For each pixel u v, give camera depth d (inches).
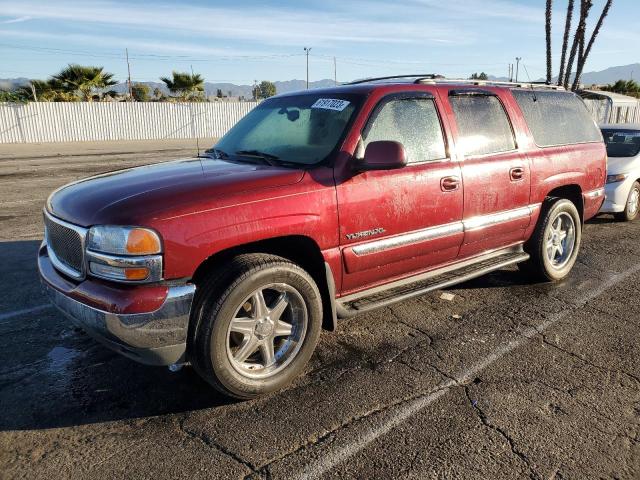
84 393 128.3
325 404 124.6
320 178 133.0
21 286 198.8
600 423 118.3
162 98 1604.3
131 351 113.0
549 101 207.2
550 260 208.4
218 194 118.5
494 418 119.6
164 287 110.5
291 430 114.4
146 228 108.4
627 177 327.6
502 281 215.0
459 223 165.5
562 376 138.9
